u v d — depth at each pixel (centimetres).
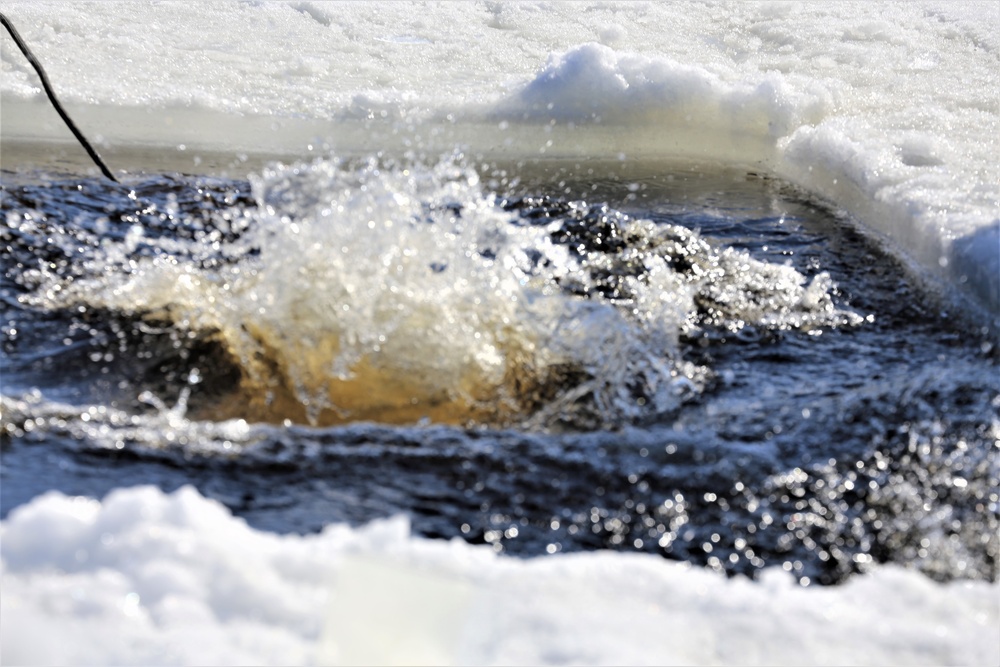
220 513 248
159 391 369
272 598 220
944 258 507
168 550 230
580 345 412
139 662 200
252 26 998
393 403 378
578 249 525
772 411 372
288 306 408
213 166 634
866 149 659
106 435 329
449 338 403
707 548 286
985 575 277
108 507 241
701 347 427
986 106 789
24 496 290
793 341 438
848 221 606
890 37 1005
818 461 336
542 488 312
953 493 319
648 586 240
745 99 777
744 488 318
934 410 374
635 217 590
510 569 242
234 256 482
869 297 490
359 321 405
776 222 598
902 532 297
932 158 651
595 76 787
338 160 453
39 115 700
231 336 404
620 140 757
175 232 512
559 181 657
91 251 479
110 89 754
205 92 771
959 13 1115
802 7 1131
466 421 370
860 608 238
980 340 445
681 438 348
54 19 921
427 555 243
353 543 244
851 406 375
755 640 222
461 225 438
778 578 249
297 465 318
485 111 775
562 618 224
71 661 199
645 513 302
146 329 408
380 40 977
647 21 1078
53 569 225
